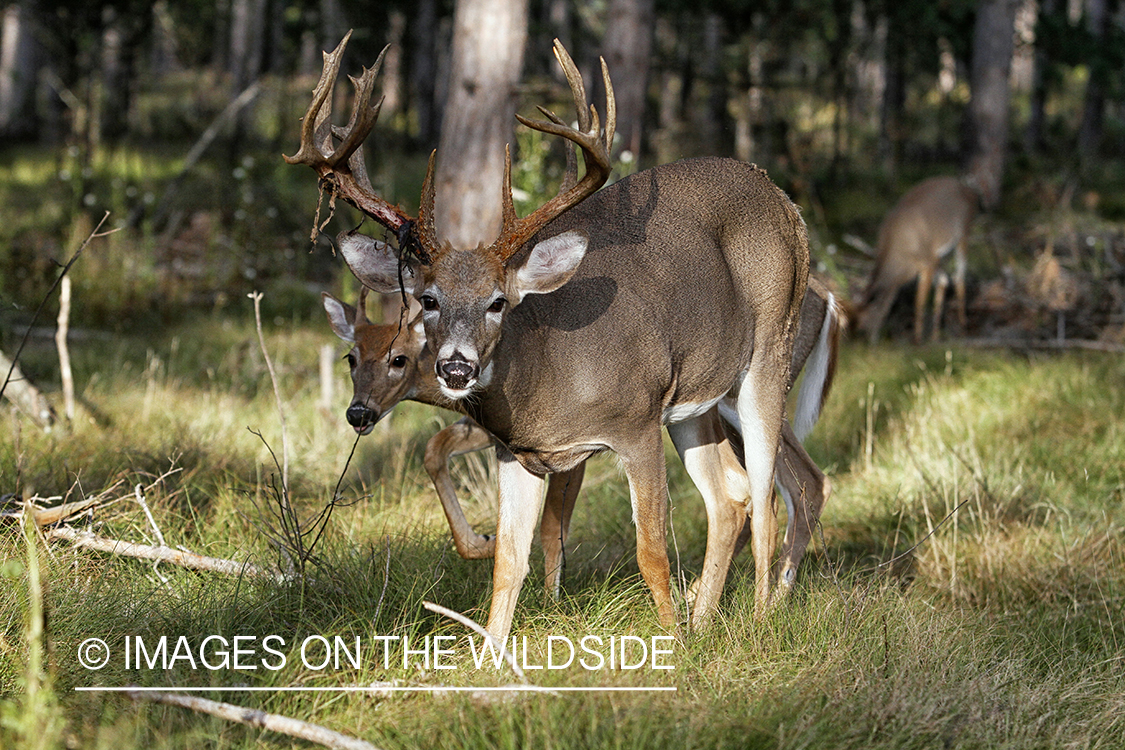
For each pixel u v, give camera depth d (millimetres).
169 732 3875
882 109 23125
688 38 23078
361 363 5926
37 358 10289
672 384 5258
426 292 4477
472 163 9500
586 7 30594
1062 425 8711
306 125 4734
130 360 10453
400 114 26500
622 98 14820
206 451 7418
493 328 4453
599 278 4965
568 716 4012
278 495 5688
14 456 6602
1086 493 7441
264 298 13555
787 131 21734
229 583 5234
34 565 3514
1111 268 13430
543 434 4891
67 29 19031
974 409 9094
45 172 21703
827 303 6621
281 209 16281
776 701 4227
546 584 5625
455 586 5570
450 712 4094
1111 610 5805
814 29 22375
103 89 24953
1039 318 12781
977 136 19469
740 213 5656
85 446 7141
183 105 31266
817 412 6625
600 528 6848
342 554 5621
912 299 14664
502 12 9375
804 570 6188
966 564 6395
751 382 5824
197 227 16500
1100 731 4387
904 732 4102
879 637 4883
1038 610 5883
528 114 11391
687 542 6816
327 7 25234
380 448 8141
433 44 26234
